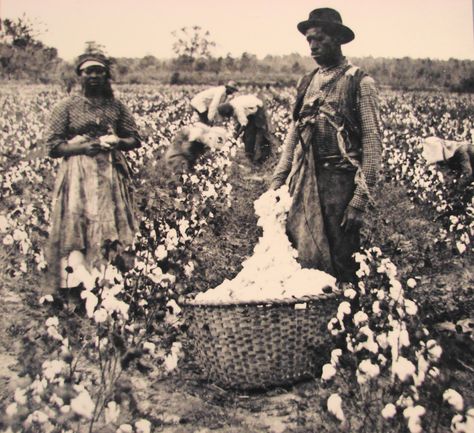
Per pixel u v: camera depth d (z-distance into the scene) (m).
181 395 3.94
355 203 4.76
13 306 5.27
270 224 4.79
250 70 16.95
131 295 4.61
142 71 17.25
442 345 3.65
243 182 9.78
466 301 5.22
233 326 3.88
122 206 5.57
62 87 15.45
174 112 14.98
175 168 9.50
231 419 3.66
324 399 3.44
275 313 3.87
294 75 17.08
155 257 5.09
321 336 3.97
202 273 5.64
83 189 5.42
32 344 3.62
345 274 4.86
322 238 4.83
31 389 3.06
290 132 5.30
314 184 4.88
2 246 6.55
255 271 4.41
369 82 4.88
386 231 7.29
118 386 3.24
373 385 3.37
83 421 3.49
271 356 3.90
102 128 5.64
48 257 5.33
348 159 4.82
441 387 3.07
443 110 13.07
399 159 9.76
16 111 14.42
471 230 6.73
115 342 3.49
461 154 8.87
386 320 3.84
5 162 10.80
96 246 5.34
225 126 13.07
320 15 4.96
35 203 7.71
